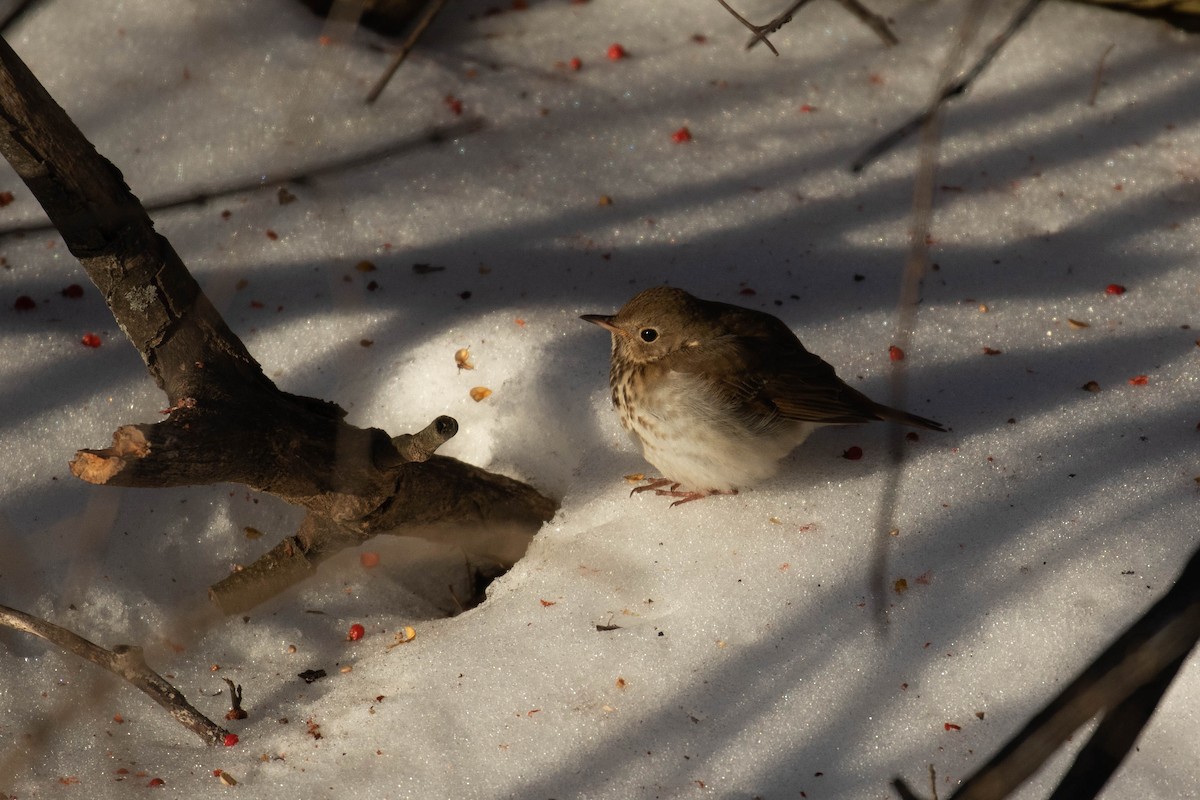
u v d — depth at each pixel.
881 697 8.27
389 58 13.96
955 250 12.17
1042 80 13.96
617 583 9.41
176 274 8.47
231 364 8.62
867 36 14.51
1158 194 12.65
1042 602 8.70
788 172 13.05
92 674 8.73
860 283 11.85
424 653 8.99
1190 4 14.11
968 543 9.23
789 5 14.76
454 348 11.24
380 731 8.35
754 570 9.27
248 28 13.84
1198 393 10.44
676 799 7.78
